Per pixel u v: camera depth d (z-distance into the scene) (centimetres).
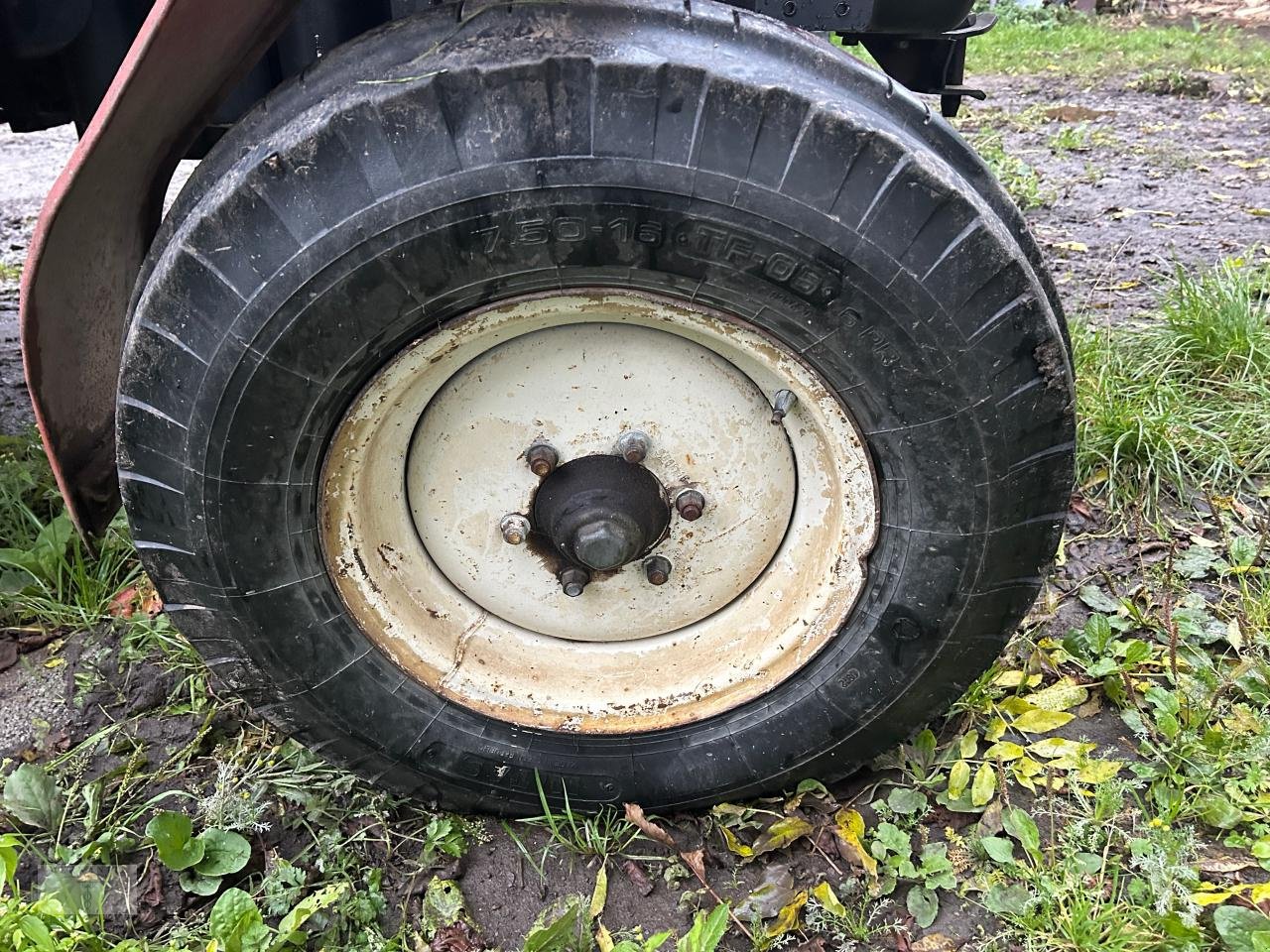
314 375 145
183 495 152
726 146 132
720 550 176
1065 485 157
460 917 175
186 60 133
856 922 171
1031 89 859
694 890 181
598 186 132
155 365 145
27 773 194
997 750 199
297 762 202
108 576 258
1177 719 200
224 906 161
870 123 133
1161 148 640
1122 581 254
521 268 140
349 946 169
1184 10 1205
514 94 130
